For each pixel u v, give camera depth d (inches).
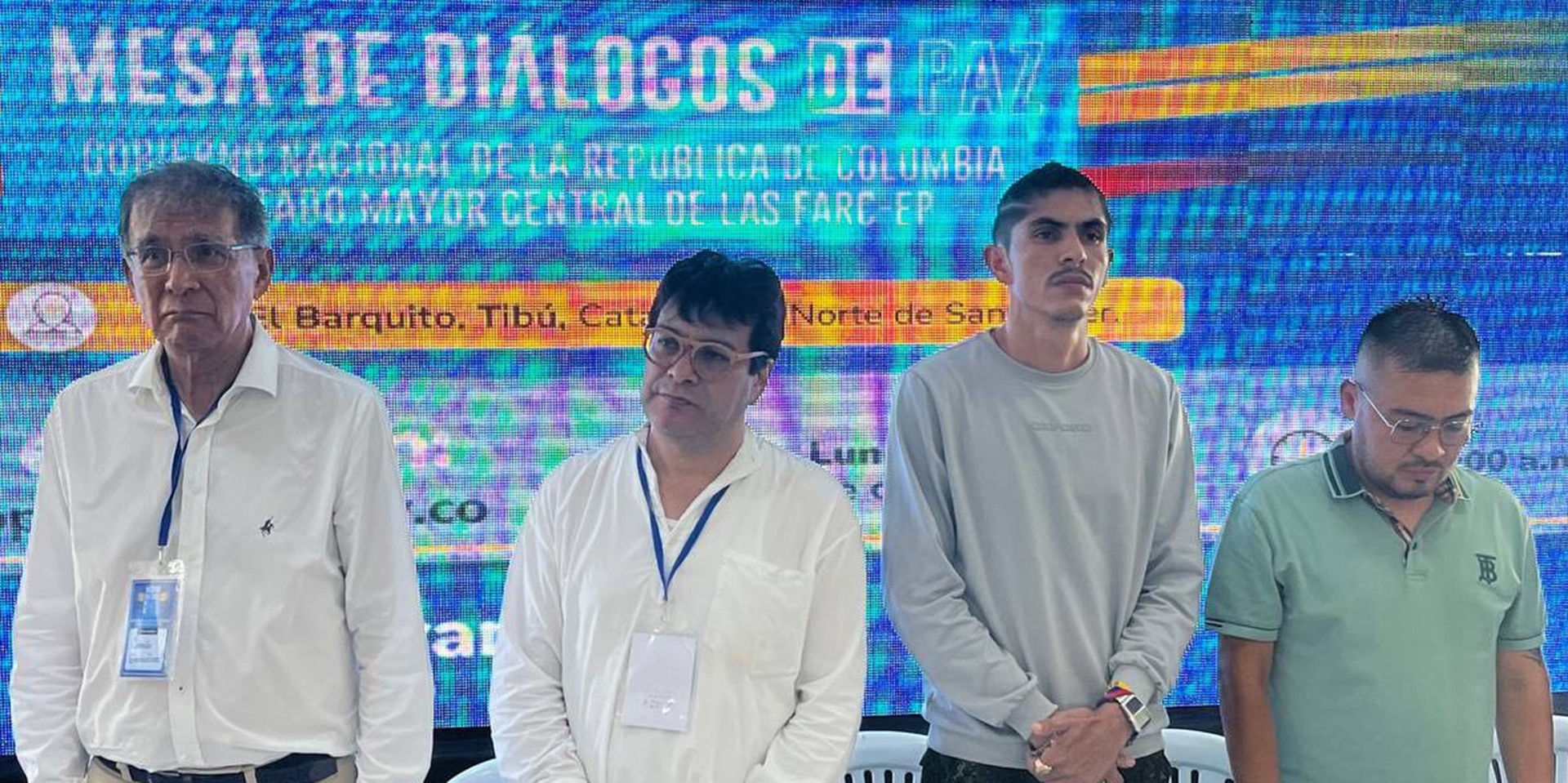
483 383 98.3
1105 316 101.5
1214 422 103.0
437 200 96.9
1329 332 103.8
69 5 92.6
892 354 101.3
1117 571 76.5
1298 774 75.3
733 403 65.4
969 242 101.4
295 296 95.7
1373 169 103.3
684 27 98.3
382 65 96.0
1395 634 73.2
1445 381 69.6
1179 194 102.0
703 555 65.6
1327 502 75.0
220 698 64.4
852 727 66.2
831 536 67.8
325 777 66.9
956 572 77.1
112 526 65.4
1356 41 102.5
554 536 68.6
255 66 94.7
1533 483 105.5
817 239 100.0
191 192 62.4
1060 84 101.0
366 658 67.5
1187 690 104.6
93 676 65.2
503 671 68.1
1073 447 76.2
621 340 99.3
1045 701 72.4
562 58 97.4
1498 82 103.8
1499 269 104.7
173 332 62.3
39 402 94.1
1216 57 101.7
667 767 62.8
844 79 99.7
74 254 93.7
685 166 98.9
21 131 92.6
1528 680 77.0
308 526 66.0
